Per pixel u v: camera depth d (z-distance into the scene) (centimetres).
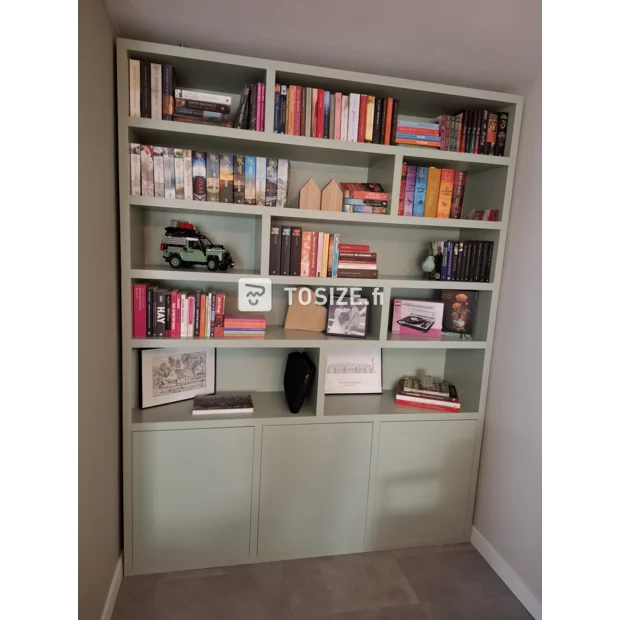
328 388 234
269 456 201
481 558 220
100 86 147
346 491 212
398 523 221
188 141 193
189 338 191
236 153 211
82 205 130
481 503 227
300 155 210
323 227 230
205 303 193
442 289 232
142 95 172
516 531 200
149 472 190
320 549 214
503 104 207
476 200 233
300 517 209
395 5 146
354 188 210
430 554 221
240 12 154
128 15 158
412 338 219
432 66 191
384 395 238
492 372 221
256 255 216
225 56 174
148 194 178
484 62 184
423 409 221
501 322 215
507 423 209
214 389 223
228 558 204
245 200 190
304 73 181
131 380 186
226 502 200
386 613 183
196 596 186
